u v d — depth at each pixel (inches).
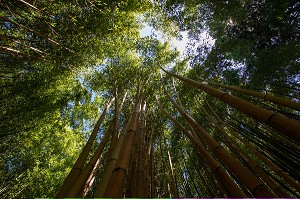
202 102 249.3
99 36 209.5
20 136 261.6
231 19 220.4
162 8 275.7
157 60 305.1
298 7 180.2
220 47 241.9
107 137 115.5
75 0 179.5
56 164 323.3
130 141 72.4
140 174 88.3
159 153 221.1
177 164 225.0
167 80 291.1
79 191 66.8
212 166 79.7
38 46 201.3
